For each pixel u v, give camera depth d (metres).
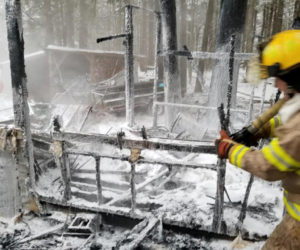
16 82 2.72
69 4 24.84
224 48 6.63
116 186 3.64
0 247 2.60
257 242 2.51
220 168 2.42
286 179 1.36
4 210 2.97
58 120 2.75
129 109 5.82
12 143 2.80
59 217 2.94
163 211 2.83
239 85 16.36
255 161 1.24
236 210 2.88
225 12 6.56
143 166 4.27
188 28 27.64
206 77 21.77
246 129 1.66
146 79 11.99
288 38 1.26
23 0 21.75
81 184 3.48
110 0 28.36
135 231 2.59
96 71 11.22
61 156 2.81
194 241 2.64
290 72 1.24
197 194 3.24
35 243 2.64
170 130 5.89
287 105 1.28
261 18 25.95
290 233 1.39
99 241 2.71
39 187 3.28
